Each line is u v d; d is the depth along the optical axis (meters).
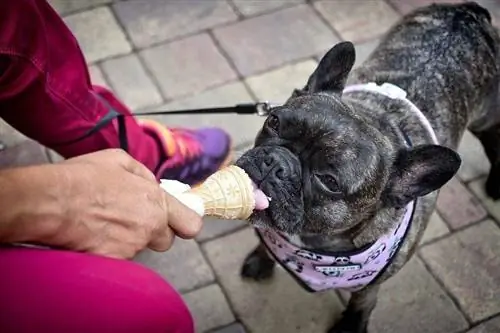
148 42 1.12
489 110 0.87
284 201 0.61
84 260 0.31
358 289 0.75
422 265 0.92
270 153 0.61
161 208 0.38
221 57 1.11
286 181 0.60
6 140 0.99
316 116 0.61
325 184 0.61
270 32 1.14
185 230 0.40
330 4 1.18
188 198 0.45
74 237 0.34
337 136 0.60
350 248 0.68
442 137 0.75
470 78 0.80
